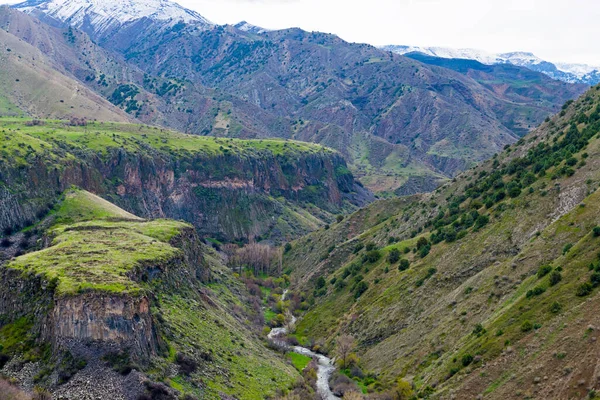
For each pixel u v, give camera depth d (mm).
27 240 148875
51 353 75625
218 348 94562
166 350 82688
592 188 110688
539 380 72188
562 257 91250
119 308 76438
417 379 93312
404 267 135375
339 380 103188
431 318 109375
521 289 93500
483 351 84312
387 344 112688
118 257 98000
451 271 119250
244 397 82938
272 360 107188
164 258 106938
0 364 76000
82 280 80812
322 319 140875
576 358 70875
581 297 79500
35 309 81562
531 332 80625
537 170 139125
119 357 73625
